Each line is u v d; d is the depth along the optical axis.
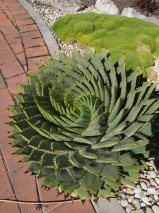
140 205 1.97
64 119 1.65
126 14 4.87
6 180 2.17
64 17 4.32
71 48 3.92
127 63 3.14
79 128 1.66
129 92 1.87
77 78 1.95
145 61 3.30
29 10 4.83
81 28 3.92
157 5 4.94
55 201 2.00
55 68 2.08
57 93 1.87
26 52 3.72
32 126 1.63
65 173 1.64
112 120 1.72
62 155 1.67
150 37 3.75
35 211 1.96
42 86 1.88
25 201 2.02
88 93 1.86
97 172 1.55
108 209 1.92
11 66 3.48
